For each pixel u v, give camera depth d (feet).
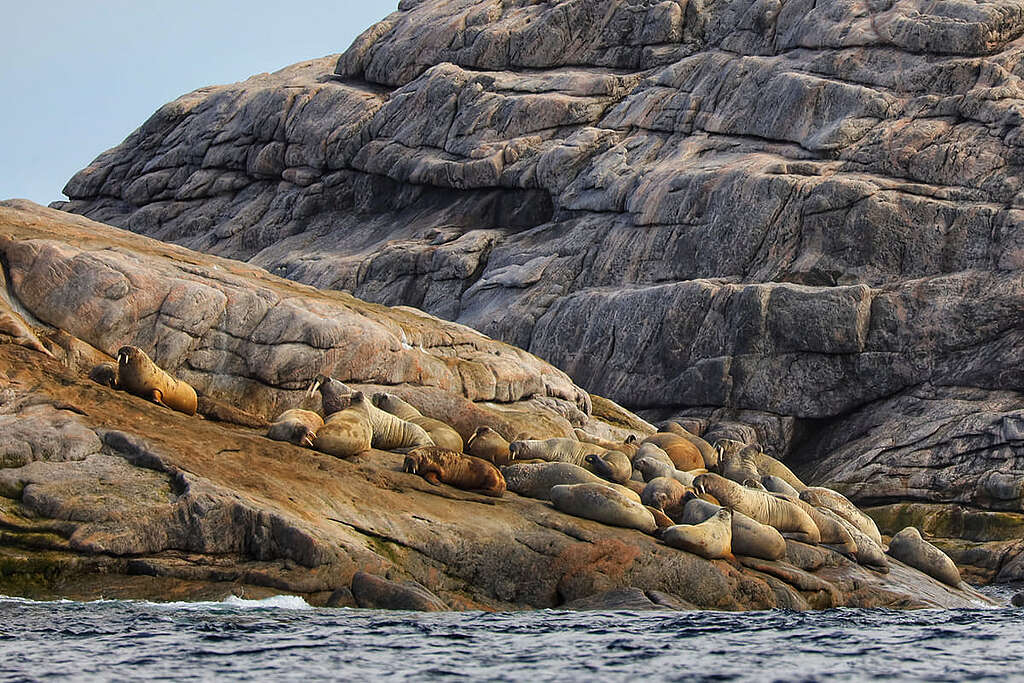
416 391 280.31
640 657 147.02
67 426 198.80
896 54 492.54
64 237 267.59
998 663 146.72
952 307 412.98
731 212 471.62
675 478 256.32
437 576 193.67
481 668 138.72
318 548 182.50
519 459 257.14
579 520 214.48
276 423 225.97
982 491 368.27
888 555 268.82
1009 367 398.42
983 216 426.51
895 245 437.99
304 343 268.00
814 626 180.86
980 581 336.90
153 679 129.90
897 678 135.85
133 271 257.55
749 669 140.26
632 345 463.01
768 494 244.22
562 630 168.14
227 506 183.32
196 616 165.17
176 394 234.17
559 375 329.11
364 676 133.28
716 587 209.67
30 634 151.02
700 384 442.09
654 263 489.67
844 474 397.19
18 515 180.24
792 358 431.43
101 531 178.29
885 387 419.33
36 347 230.48
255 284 277.64
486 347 315.58
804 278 448.65
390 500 203.92
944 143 453.99
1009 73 464.24
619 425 340.39
